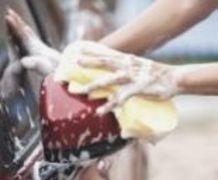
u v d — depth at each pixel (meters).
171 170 9.52
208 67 2.88
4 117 2.73
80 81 2.74
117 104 2.71
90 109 2.70
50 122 2.70
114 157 3.33
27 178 2.76
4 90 2.80
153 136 2.77
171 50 14.05
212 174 9.44
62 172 2.76
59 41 4.07
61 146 2.71
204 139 10.89
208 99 13.05
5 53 2.91
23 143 2.84
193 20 3.33
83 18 4.64
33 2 3.63
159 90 2.80
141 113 2.75
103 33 4.87
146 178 4.66
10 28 3.06
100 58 2.77
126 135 2.73
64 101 2.72
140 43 3.37
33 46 3.08
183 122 11.81
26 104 2.96
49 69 3.02
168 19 3.33
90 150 2.71
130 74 2.76
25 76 3.02
